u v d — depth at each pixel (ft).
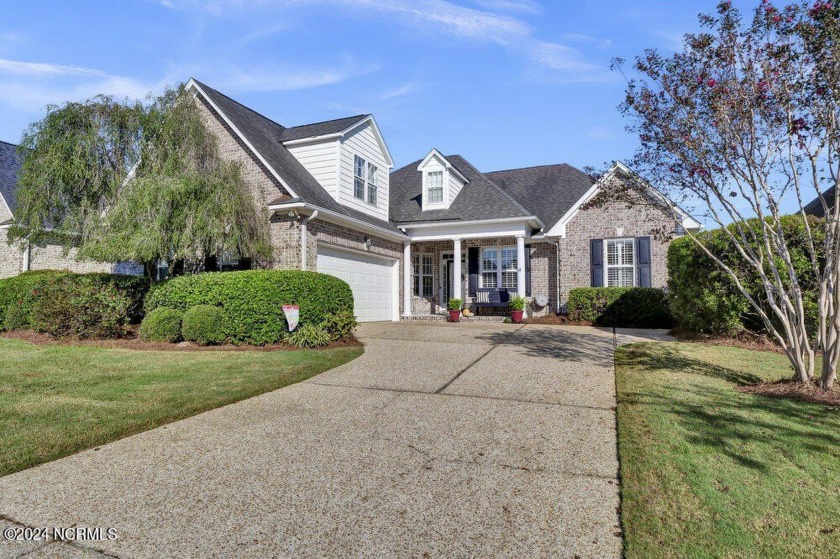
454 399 17.10
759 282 27.66
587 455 11.80
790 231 26.68
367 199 48.98
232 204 33.30
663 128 18.88
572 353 26.66
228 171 35.35
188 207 31.99
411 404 16.49
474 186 57.36
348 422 14.53
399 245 53.98
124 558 7.62
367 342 32.12
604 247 50.78
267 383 19.31
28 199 33.71
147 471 10.93
